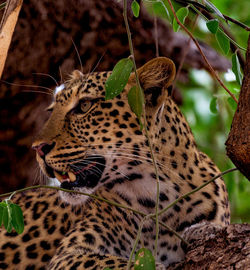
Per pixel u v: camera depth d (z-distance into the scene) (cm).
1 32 525
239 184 895
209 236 486
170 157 697
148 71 700
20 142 982
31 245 771
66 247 659
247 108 417
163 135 696
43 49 980
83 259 616
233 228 465
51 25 974
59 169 704
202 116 992
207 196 698
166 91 695
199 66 982
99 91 708
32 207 799
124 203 709
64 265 618
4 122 979
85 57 995
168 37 979
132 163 692
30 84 986
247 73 427
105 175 704
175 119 719
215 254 460
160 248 691
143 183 698
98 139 699
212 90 1008
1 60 525
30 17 970
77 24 980
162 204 692
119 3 973
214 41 979
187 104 1049
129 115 694
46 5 968
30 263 768
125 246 706
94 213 714
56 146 701
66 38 982
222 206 706
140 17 973
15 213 525
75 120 709
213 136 970
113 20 981
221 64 986
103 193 716
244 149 414
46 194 810
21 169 982
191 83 1011
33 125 986
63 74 994
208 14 754
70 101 718
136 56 994
